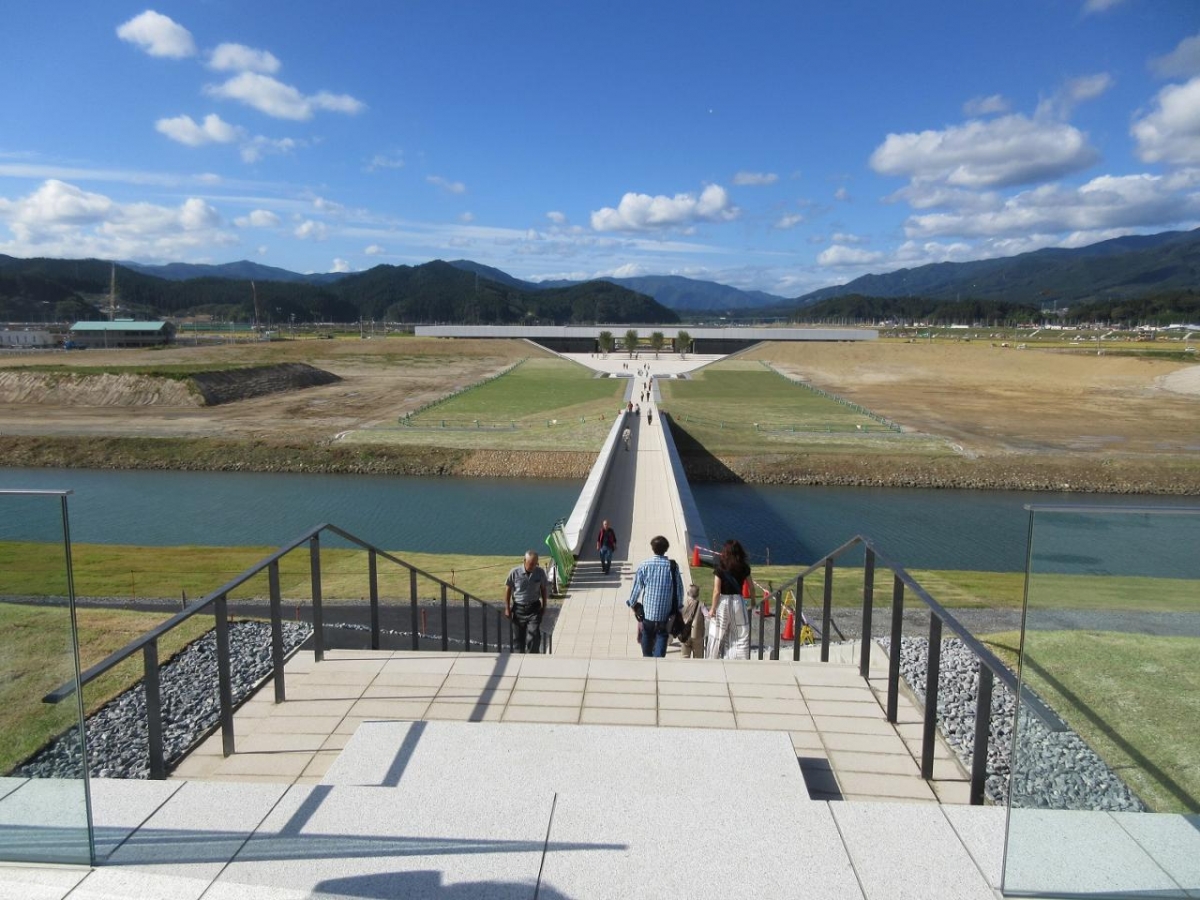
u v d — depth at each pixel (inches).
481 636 614.2
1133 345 4717.0
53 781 132.0
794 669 250.2
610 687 235.6
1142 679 133.2
